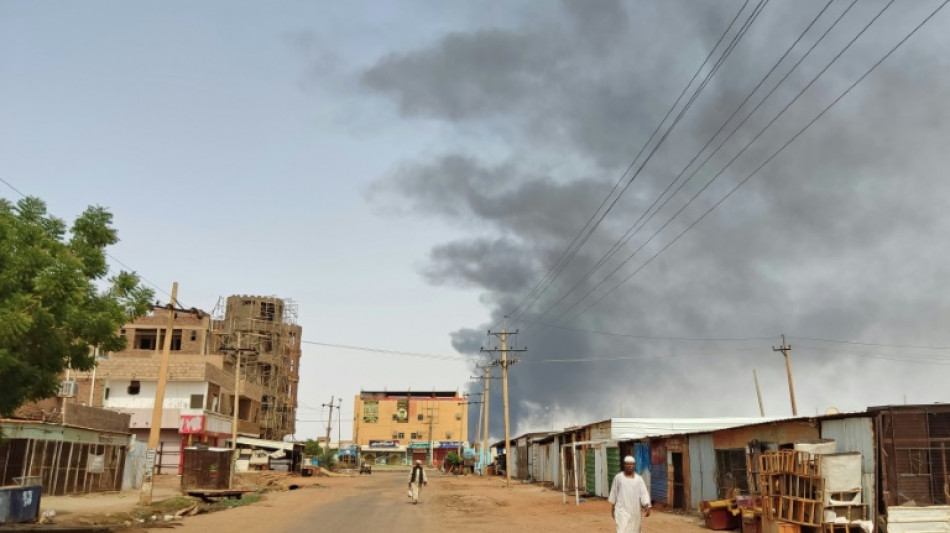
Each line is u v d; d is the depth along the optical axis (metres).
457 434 142.38
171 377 65.00
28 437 32.38
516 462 76.88
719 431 24.94
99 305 19.53
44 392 18.98
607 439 38.00
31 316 17.05
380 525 22.77
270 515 26.67
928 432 16.80
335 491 45.38
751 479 22.41
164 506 28.23
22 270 17.41
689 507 27.69
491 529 21.66
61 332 18.36
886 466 16.62
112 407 64.44
